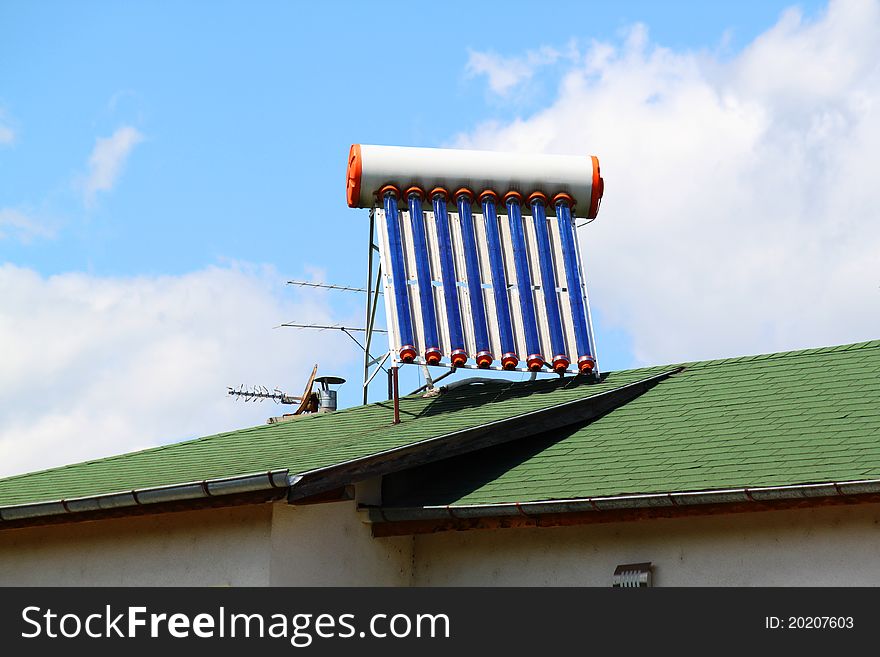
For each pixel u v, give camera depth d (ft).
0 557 61.26
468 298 66.85
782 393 58.80
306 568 53.01
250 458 61.72
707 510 48.52
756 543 48.44
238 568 52.54
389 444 56.18
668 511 49.34
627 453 55.47
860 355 61.31
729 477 48.75
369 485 56.70
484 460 60.03
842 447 49.34
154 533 55.88
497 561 55.11
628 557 51.42
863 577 45.96
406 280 66.64
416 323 65.82
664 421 59.11
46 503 56.39
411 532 55.36
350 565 54.90
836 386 57.72
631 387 64.39
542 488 53.26
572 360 66.85
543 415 60.64
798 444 51.03
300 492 51.13
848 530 46.62
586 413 62.39
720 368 65.21
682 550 50.16
